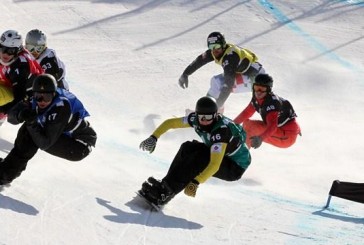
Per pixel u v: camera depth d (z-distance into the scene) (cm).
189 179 1483
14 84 1584
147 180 1552
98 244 1239
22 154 1393
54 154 1484
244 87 2438
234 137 1502
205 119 1441
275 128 1986
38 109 1361
